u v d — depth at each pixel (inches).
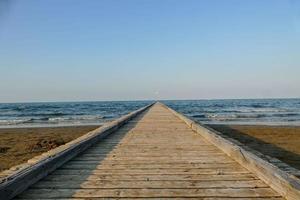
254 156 163.2
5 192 109.5
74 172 162.2
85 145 230.2
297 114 1453.0
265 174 138.7
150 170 167.3
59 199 119.6
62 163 177.6
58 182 142.6
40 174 145.3
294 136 576.4
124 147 248.5
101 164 182.5
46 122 1135.0
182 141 281.4
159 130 376.8
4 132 721.0
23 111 2110.0
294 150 408.2
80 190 131.0
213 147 246.5
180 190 131.0
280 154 375.2
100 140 286.7
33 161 166.6
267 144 468.8
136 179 148.8
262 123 960.3
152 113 740.7
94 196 123.5
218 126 800.9
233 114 1477.6
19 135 645.9
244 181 143.2
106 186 136.9
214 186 135.9
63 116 1531.7
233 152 195.5
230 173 159.2
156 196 123.7
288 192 113.3
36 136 622.5
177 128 399.9
